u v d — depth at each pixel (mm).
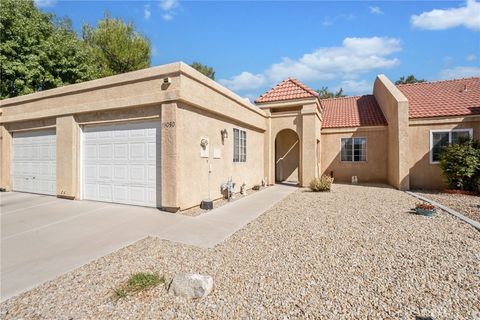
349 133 17484
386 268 4191
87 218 7367
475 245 5188
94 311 3164
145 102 8039
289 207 9008
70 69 18031
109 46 20797
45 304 3346
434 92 15961
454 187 12312
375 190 13219
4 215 7832
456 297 3350
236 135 11711
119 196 9055
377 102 19516
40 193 11203
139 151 8641
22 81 15930
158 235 5980
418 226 6531
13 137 12242
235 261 4543
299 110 15195
